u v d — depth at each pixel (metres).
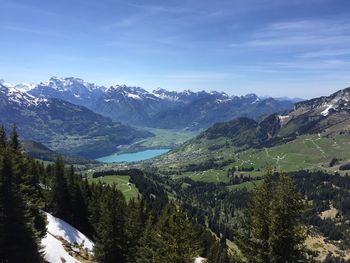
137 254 58.31
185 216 36.09
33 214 62.81
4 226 44.53
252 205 30.39
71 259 65.19
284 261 27.95
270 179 29.91
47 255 59.25
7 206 45.12
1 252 44.25
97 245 63.94
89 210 99.62
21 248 45.59
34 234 48.78
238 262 29.83
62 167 99.44
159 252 36.06
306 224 28.70
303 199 28.58
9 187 45.91
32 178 91.81
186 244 34.31
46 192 99.25
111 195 73.31
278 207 28.22
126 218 68.12
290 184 28.58
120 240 62.78
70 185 100.81
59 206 97.25
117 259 62.53
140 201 101.25
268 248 28.84
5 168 46.03
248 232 30.47
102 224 66.94
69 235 82.19
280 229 28.06
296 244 27.95
